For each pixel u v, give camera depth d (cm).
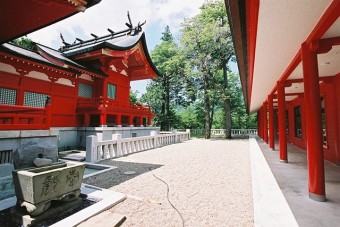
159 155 998
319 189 385
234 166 741
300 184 494
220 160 865
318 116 394
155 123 3192
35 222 321
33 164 406
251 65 541
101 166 734
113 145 948
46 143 453
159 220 323
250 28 346
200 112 3547
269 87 961
